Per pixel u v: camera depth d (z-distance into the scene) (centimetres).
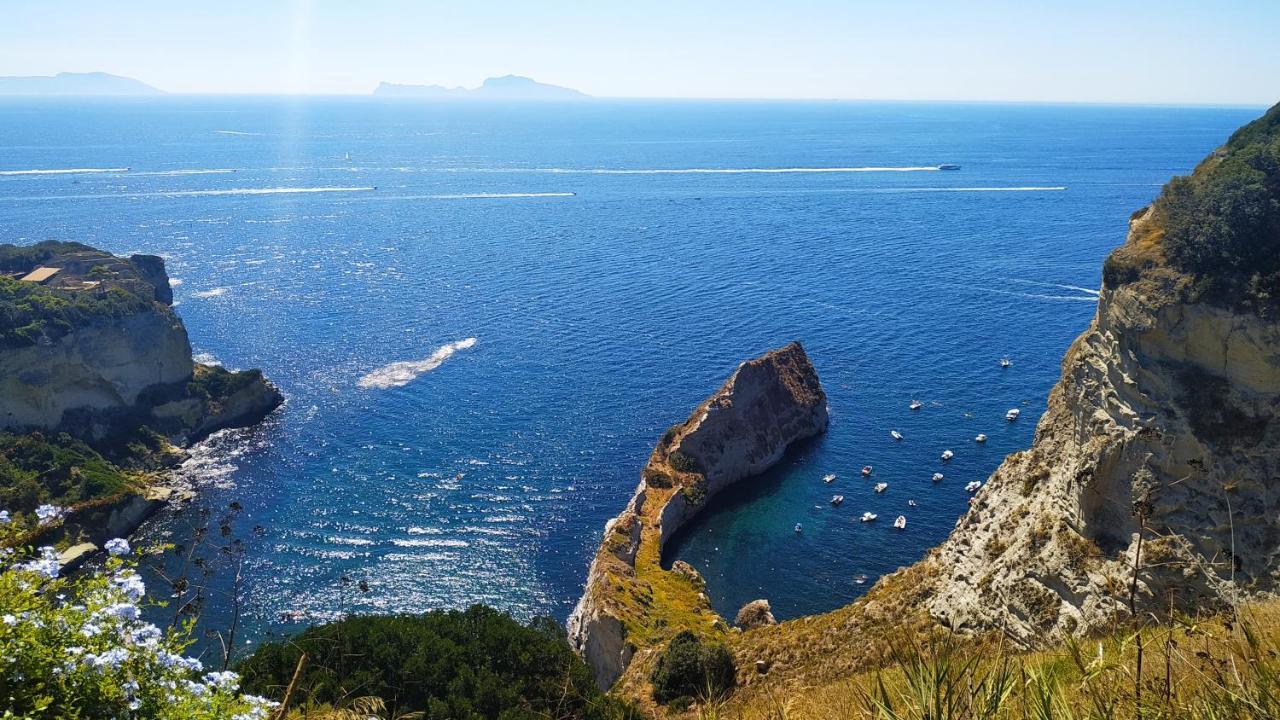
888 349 12031
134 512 7794
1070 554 3638
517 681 3012
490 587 6750
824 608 6675
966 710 877
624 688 4500
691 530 7838
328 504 7962
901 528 7669
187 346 10131
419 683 2872
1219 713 864
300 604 6378
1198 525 3316
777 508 8156
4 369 8512
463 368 11369
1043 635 3506
